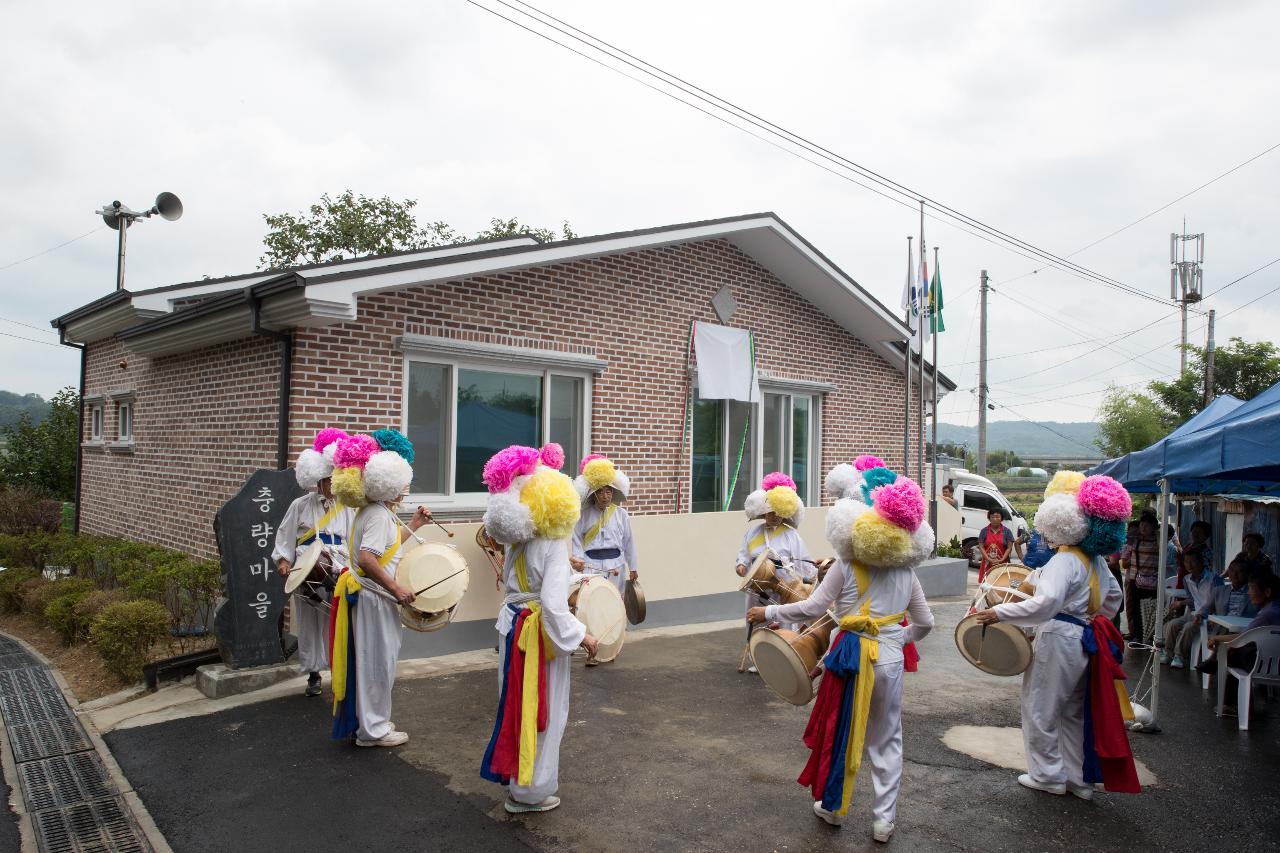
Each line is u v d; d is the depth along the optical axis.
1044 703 5.21
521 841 4.45
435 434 8.83
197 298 11.40
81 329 12.70
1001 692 7.59
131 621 6.89
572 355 9.73
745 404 12.12
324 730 5.99
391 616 5.68
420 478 8.71
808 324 12.96
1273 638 6.95
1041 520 5.27
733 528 10.88
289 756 5.52
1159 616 6.91
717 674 7.90
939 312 14.15
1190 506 13.98
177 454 10.03
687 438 11.09
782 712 6.75
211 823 4.60
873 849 4.46
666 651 8.84
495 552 8.41
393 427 8.37
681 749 5.89
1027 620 5.12
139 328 9.63
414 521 6.29
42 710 6.47
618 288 10.31
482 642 8.43
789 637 4.83
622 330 10.36
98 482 12.70
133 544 9.77
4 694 6.86
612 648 6.18
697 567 10.48
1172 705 7.65
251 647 6.84
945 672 8.31
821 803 4.61
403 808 4.80
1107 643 5.17
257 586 6.87
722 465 11.80
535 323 9.47
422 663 7.88
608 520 8.11
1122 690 5.16
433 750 5.68
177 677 6.98
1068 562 5.14
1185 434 8.23
